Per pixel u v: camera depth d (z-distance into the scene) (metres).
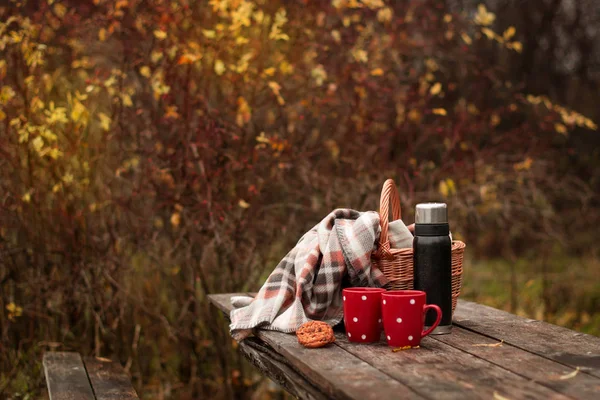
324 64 3.77
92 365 2.99
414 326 1.65
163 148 3.56
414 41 4.04
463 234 4.45
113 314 3.64
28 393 3.47
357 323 1.71
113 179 3.58
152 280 3.70
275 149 3.58
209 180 3.53
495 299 4.72
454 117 4.47
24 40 3.31
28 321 3.60
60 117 3.15
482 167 4.16
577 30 6.74
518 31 6.57
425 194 3.95
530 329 1.88
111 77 3.35
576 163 6.04
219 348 3.71
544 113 4.90
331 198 3.78
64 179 3.40
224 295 2.62
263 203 3.72
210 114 3.50
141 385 3.65
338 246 1.91
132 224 3.61
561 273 5.11
